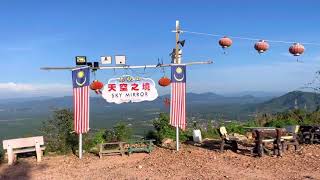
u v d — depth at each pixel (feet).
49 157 42.22
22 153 43.34
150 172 34.94
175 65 43.29
